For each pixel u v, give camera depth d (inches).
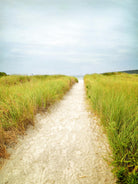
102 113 126.3
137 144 70.1
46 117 151.2
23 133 107.7
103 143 94.3
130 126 82.7
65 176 66.9
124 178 58.0
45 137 106.3
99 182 63.1
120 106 115.1
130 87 193.0
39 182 63.5
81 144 95.5
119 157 67.6
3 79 334.3
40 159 79.5
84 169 71.3
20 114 121.2
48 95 195.5
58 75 751.1
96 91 195.5
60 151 87.5
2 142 86.5
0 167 71.8
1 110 112.1
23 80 374.3
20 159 79.1
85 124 131.2
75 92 341.7
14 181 63.9
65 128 123.1
